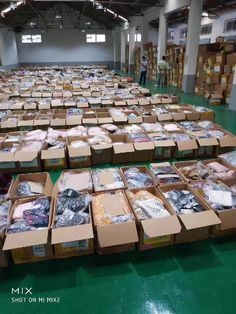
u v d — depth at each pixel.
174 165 2.68
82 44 18.78
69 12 16.89
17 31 17.58
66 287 1.64
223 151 3.43
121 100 5.29
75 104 5.07
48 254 1.81
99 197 2.11
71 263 1.81
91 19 17.92
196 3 7.54
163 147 3.29
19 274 1.74
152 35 18.02
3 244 1.70
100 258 1.85
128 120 4.07
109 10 13.40
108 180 2.38
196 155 3.42
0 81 7.97
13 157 2.88
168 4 9.38
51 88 6.70
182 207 2.04
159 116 4.18
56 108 5.03
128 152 3.16
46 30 18.06
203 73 7.66
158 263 1.81
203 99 7.29
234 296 1.57
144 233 1.82
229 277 1.70
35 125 3.95
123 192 2.21
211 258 1.85
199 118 4.39
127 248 1.89
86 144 3.16
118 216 1.88
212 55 7.23
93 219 1.90
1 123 3.94
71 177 2.44
